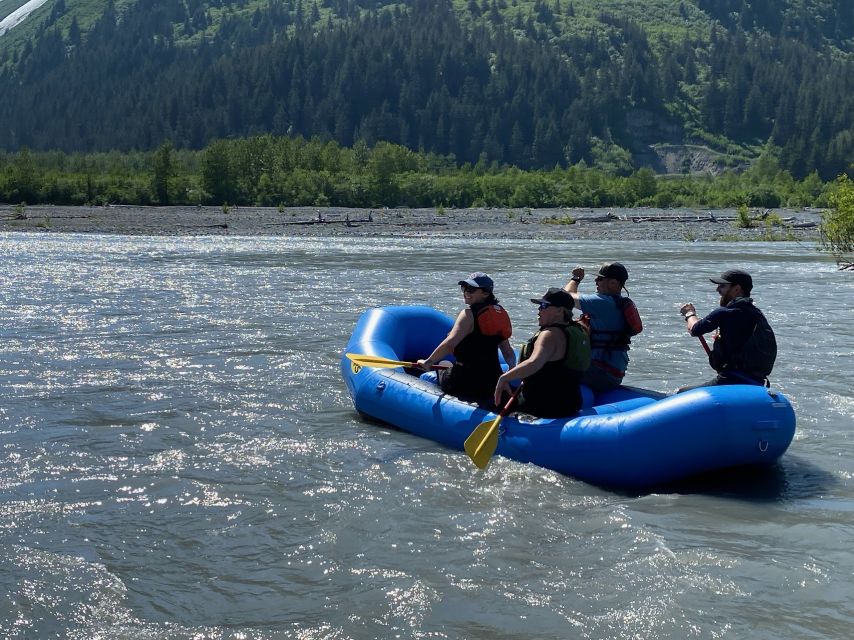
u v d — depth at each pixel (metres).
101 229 38.75
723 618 4.14
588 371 7.11
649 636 3.99
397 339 8.51
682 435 5.85
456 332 7.06
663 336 11.77
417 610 4.22
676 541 5.00
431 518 5.33
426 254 26.95
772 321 13.39
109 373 9.16
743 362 6.52
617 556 4.80
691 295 16.75
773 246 32.53
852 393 8.51
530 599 4.33
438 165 112.19
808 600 4.31
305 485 5.88
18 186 67.38
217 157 70.25
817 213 60.34
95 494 5.67
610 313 7.14
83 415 7.52
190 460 6.38
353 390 7.82
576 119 164.25
